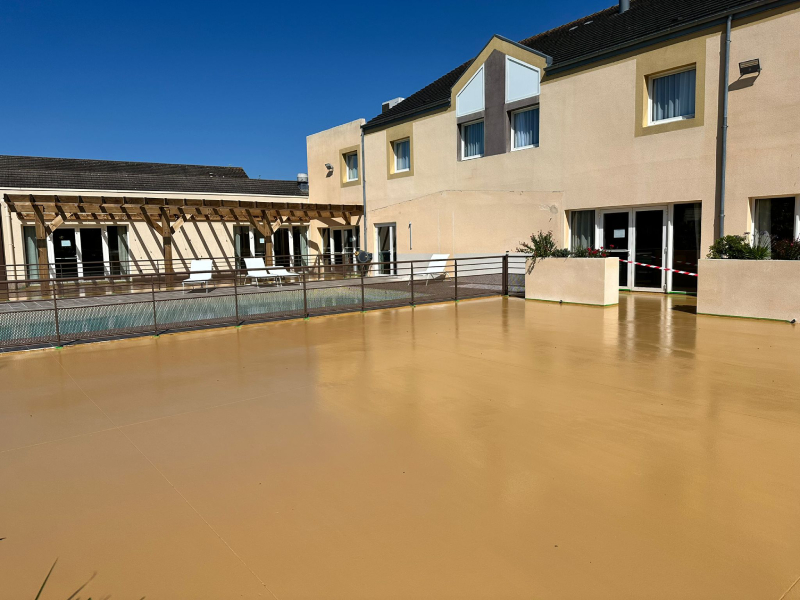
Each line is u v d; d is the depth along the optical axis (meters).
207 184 20.86
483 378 5.36
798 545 2.46
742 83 9.70
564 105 12.69
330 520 2.78
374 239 18.53
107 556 2.51
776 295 7.95
